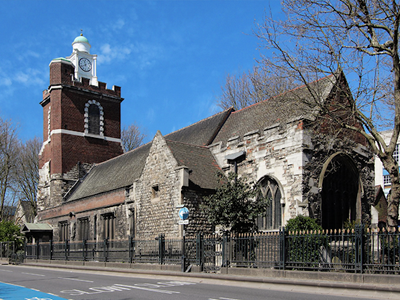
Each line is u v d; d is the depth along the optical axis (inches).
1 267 1197.1
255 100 1726.1
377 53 684.7
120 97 1839.3
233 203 794.8
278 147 877.8
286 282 581.0
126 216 1107.3
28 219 2551.7
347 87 767.7
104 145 1771.7
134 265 905.5
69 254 1225.4
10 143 1971.0
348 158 888.3
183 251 793.6
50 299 474.3
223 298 458.3
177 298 461.7
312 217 805.9
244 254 714.8
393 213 658.2
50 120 1726.1
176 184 922.7
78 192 1574.8
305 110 764.6
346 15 693.3
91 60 1915.6
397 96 666.8
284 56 737.6
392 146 668.7
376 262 640.4
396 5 631.2
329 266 616.1
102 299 464.4
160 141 1002.1
